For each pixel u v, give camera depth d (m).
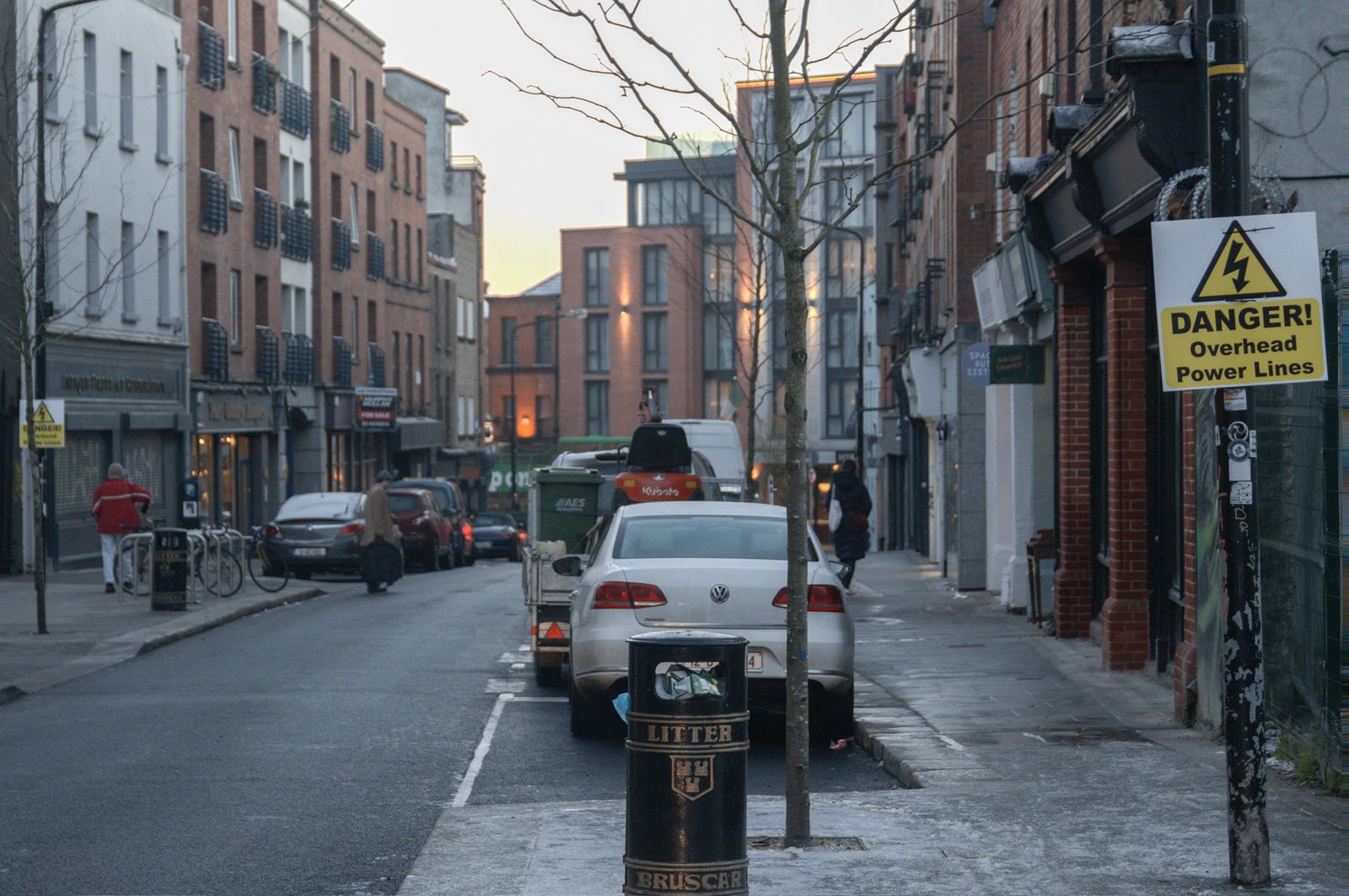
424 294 76.38
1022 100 24.56
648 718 6.62
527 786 10.76
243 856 8.56
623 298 105.25
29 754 11.94
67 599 26.94
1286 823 8.37
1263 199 11.09
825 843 8.27
